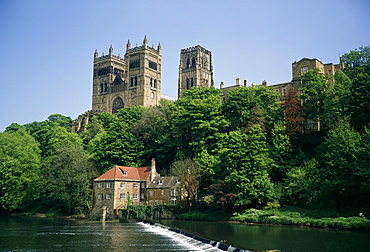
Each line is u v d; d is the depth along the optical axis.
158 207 98.06
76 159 112.88
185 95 138.12
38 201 127.88
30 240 61.75
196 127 108.75
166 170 116.31
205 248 53.03
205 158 98.44
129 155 122.75
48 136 152.12
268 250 48.16
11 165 115.75
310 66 123.94
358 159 73.62
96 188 103.94
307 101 106.31
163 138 122.25
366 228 62.66
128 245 56.31
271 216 79.06
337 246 50.56
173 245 56.06
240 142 88.62
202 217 90.56
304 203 83.94
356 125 90.00
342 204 77.88
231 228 71.75
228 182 87.00
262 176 85.62
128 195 103.50
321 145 88.44
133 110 144.88
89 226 83.56
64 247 55.00
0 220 100.44
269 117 108.06
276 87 144.12
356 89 90.38
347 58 116.06
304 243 53.12
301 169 85.31
